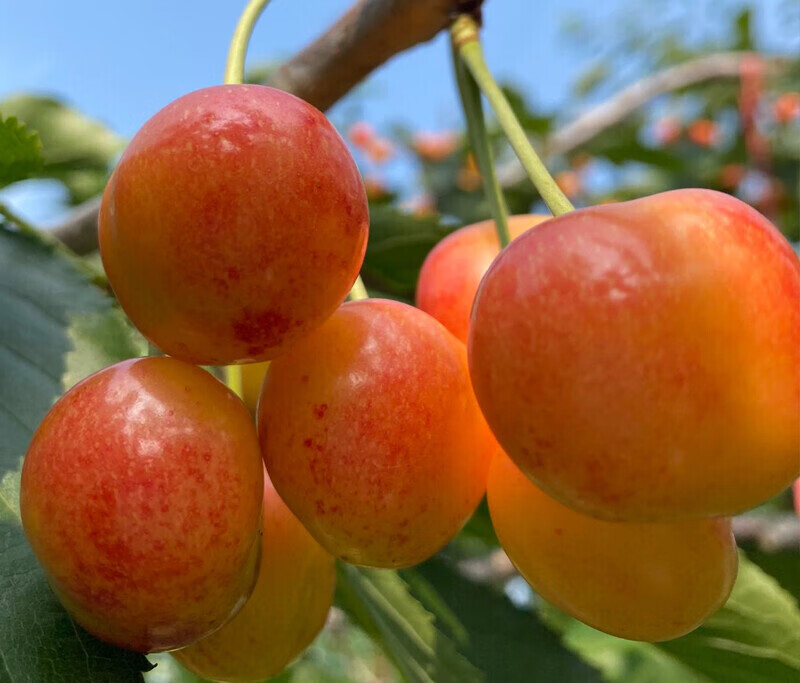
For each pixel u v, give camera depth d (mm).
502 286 64
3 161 107
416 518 72
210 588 66
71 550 63
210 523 64
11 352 97
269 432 73
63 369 98
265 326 67
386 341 73
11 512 80
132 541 62
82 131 194
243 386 94
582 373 59
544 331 61
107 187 69
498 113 89
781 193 330
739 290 61
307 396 71
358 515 71
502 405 63
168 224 63
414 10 103
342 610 140
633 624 75
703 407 59
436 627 118
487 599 129
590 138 278
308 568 89
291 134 66
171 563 63
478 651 125
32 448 66
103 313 104
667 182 354
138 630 66
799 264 68
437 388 72
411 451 70
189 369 69
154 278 65
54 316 102
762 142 306
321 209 66
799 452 62
